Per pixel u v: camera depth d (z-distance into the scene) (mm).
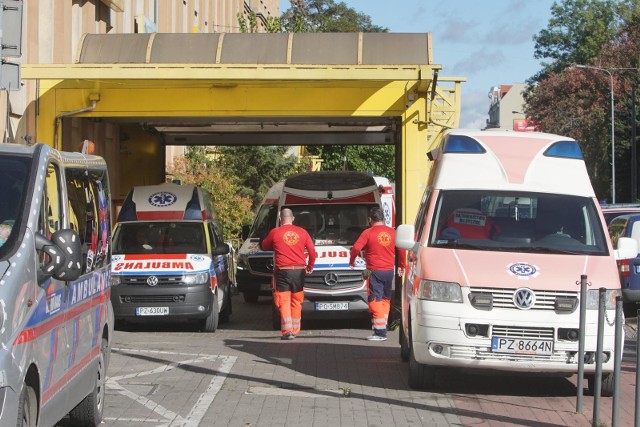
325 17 80062
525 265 10047
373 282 15555
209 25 46312
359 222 18672
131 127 26219
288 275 15711
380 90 20062
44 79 18328
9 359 5602
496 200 10953
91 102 20000
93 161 8805
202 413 9430
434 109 19953
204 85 20078
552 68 77500
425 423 9000
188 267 17391
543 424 8922
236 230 32219
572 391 10750
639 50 60875
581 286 9391
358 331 17891
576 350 9758
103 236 8859
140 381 11328
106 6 26625
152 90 20156
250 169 39062
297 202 18859
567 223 10758
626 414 9445
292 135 27844
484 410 9586
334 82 19594
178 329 18516
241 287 24469
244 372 12047
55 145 19875
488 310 9789
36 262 6281
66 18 22234
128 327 18734
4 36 10977
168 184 19641
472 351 9773
